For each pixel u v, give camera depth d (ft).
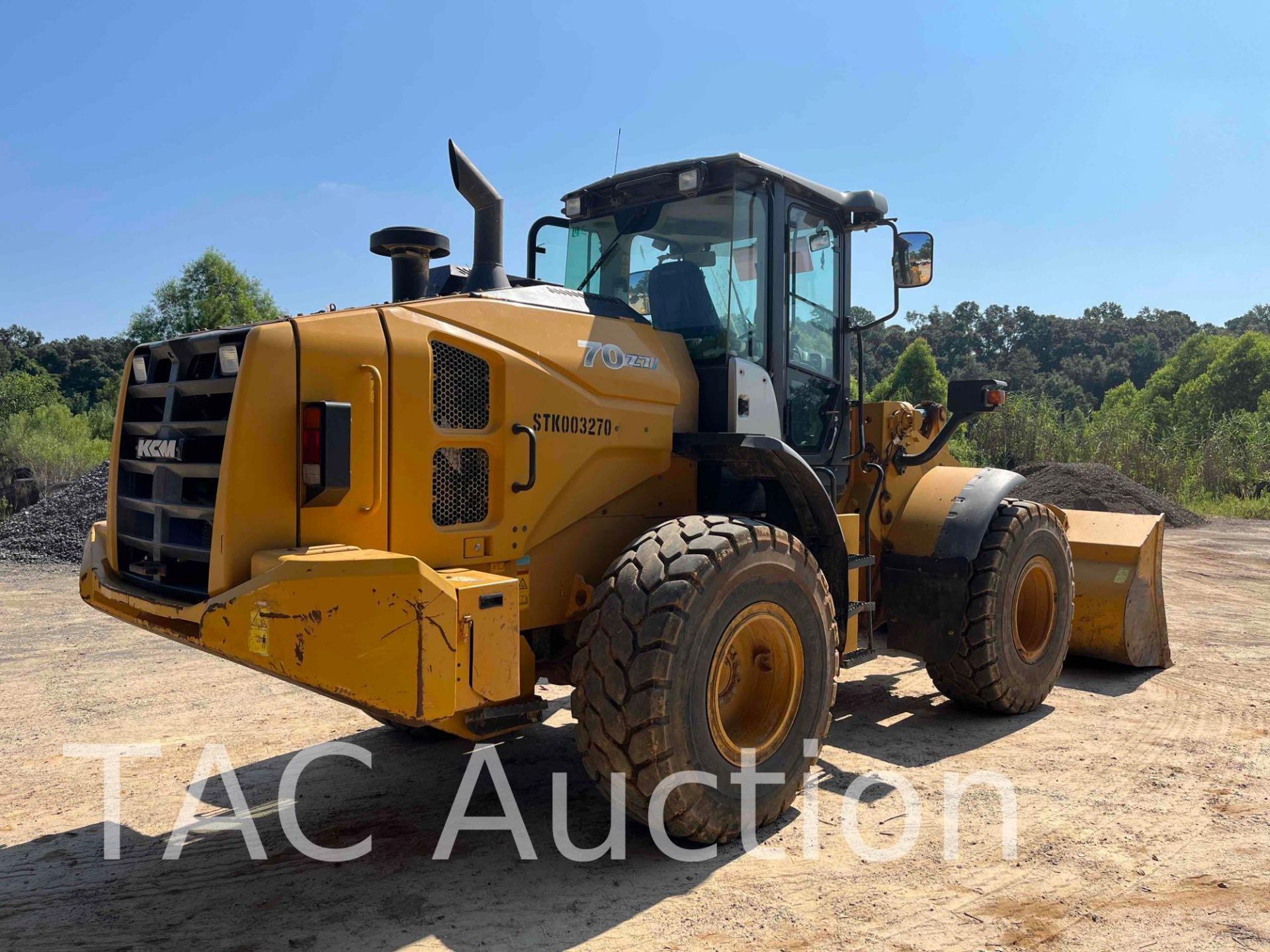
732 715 10.96
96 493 38.19
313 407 8.63
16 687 17.71
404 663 8.20
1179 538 44.68
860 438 15.29
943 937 8.34
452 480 10.02
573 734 14.98
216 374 9.28
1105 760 13.30
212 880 9.75
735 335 12.62
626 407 11.56
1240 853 10.08
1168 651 19.15
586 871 9.80
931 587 15.11
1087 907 8.87
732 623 10.12
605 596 9.94
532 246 15.40
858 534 14.08
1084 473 52.49
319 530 8.91
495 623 8.88
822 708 11.35
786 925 8.57
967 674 15.11
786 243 13.71
